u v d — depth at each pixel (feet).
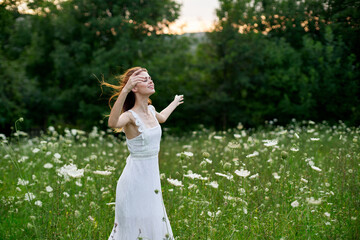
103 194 14.48
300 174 16.60
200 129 77.71
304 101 59.82
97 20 68.23
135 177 10.92
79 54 69.72
